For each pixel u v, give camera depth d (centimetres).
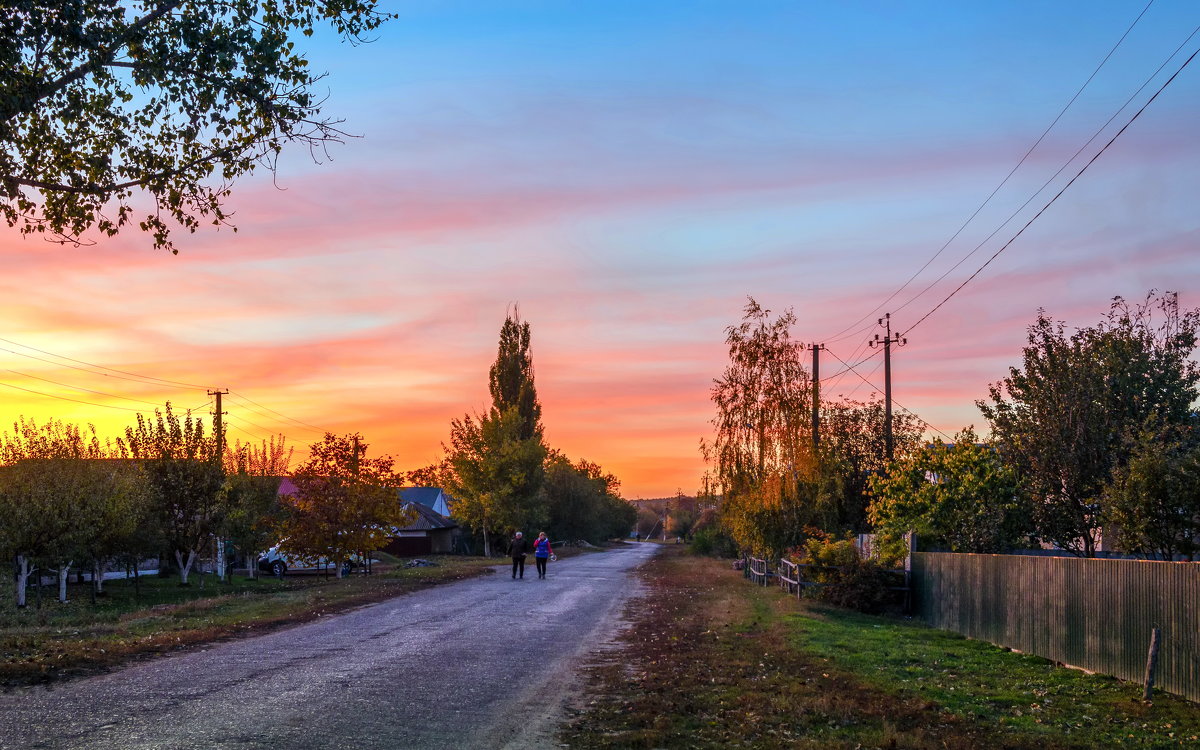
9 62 1053
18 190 1193
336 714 957
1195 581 1094
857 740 871
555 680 1201
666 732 896
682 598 2539
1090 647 1338
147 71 1101
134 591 3080
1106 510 1731
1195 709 1038
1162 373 2036
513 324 6988
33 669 1187
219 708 975
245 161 1227
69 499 2481
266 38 1136
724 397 3344
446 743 847
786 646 1551
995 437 2306
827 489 3200
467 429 6400
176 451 3036
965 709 1036
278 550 3503
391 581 3133
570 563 4934
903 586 2328
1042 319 2158
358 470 3441
